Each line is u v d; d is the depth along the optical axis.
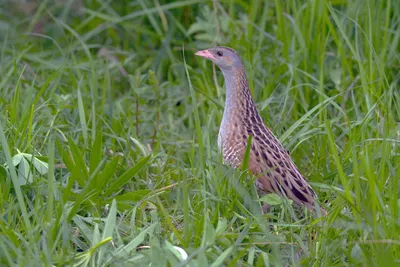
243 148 10.26
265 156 10.06
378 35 12.77
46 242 8.09
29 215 8.63
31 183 9.29
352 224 8.37
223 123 10.58
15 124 10.52
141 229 8.86
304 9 14.02
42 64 14.42
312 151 11.56
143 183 10.56
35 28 16.92
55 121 11.88
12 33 16.31
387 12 12.62
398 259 8.07
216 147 11.57
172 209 9.74
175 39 15.95
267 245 8.84
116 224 9.18
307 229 9.14
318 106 10.88
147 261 8.07
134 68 15.30
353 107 11.77
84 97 13.25
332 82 13.16
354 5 13.49
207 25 14.49
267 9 13.99
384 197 9.25
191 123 13.04
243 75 10.59
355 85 12.70
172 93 14.12
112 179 10.35
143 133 12.82
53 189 8.94
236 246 8.51
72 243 8.94
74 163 9.87
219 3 15.52
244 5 14.84
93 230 8.84
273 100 12.81
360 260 8.10
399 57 13.16
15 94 10.78
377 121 11.05
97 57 15.45
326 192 10.31
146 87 12.59
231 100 10.59
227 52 10.66
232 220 8.94
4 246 7.72
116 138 11.41
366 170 8.38
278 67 13.02
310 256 8.40
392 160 10.17
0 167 9.26
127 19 16.42
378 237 8.30
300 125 11.62
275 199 9.45
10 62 13.65
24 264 7.62
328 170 10.92
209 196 9.22
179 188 9.41
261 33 13.65
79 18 16.86
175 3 15.18
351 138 10.47
